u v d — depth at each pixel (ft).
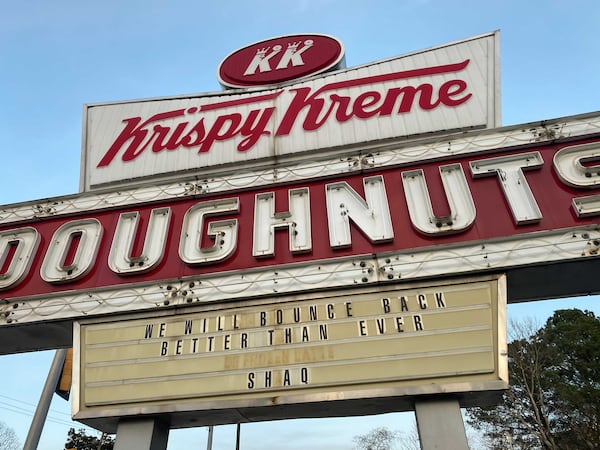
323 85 27.30
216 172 25.00
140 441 17.46
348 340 17.71
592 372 96.02
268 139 25.86
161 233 22.33
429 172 21.49
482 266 17.98
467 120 23.50
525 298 19.90
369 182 21.84
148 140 27.63
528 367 93.71
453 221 19.33
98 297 20.71
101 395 18.44
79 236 23.24
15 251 23.38
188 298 19.88
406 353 17.01
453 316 17.40
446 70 25.45
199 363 18.40
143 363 18.86
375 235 19.80
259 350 18.20
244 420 18.92
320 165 23.08
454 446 15.21
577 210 18.16
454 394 16.07
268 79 29.30
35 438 31.14
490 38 25.64
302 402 16.65
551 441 83.56
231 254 20.76
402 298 18.17
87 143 28.32
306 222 21.11
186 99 28.91
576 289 19.07
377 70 26.86
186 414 17.72
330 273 19.24
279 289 19.34
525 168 20.12
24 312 20.83
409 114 24.58
